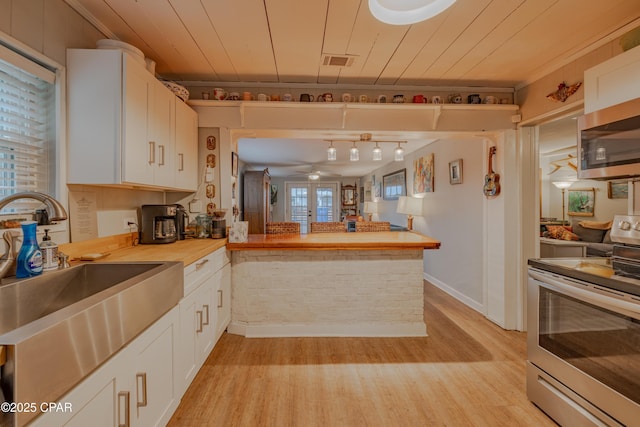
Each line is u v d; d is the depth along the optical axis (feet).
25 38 4.57
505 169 9.23
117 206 6.85
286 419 5.35
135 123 5.74
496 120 9.21
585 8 5.66
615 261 4.67
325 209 31.58
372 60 7.71
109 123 5.39
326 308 8.73
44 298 4.33
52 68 5.13
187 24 6.16
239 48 7.11
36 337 2.38
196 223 8.61
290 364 7.14
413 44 6.95
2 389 2.19
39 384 2.40
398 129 9.11
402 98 9.02
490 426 5.21
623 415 4.11
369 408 5.65
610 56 6.61
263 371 6.84
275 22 6.09
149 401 4.26
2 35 4.22
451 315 10.32
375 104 8.85
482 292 10.46
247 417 5.40
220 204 9.00
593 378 4.52
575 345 4.84
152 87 6.39
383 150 16.74
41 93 5.08
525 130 9.18
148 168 6.23
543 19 6.00
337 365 7.12
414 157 17.10
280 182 31.45
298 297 8.70
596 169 5.30
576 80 7.43
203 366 7.04
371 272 8.73
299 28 6.30
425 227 15.39
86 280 5.03
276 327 8.66
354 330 8.70
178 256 5.73
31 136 4.88
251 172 22.22
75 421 2.84
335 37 6.65
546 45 6.99
